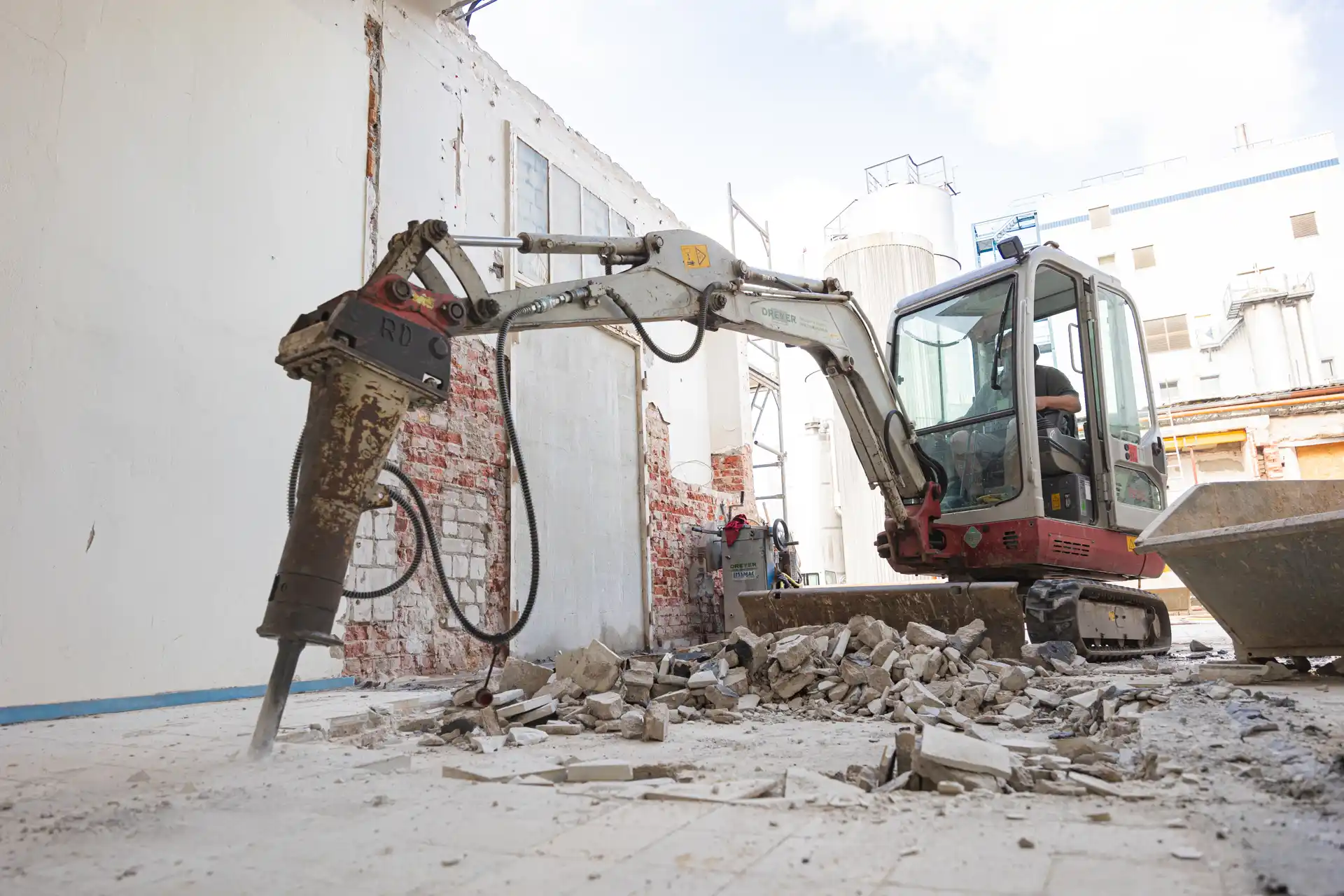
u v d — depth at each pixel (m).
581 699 4.04
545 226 8.40
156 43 4.98
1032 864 1.37
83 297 4.45
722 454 11.79
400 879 1.43
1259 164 26.30
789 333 4.93
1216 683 3.36
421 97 6.96
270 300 5.47
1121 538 5.87
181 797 2.08
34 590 4.08
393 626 5.95
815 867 1.41
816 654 4.26
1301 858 1.31
